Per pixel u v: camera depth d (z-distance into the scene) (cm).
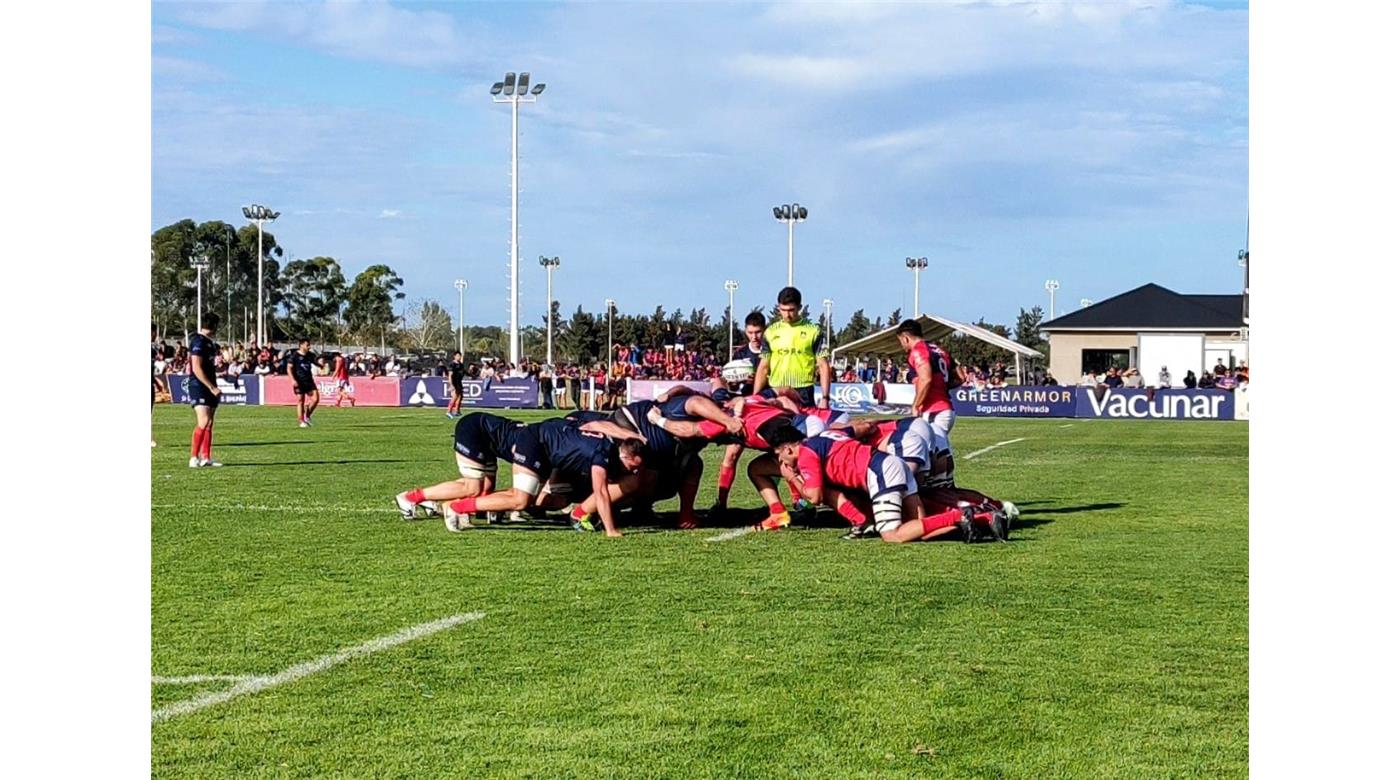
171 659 632
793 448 1030
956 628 702
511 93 5009
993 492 1477
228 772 479
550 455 1063
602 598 780
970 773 478
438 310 9725
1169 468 1858
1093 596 793
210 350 1747
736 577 854
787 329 1274
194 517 1166
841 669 616
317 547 980
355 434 2562
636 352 5094
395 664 623
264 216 6606
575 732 522
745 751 500
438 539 1025
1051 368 7162
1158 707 557
